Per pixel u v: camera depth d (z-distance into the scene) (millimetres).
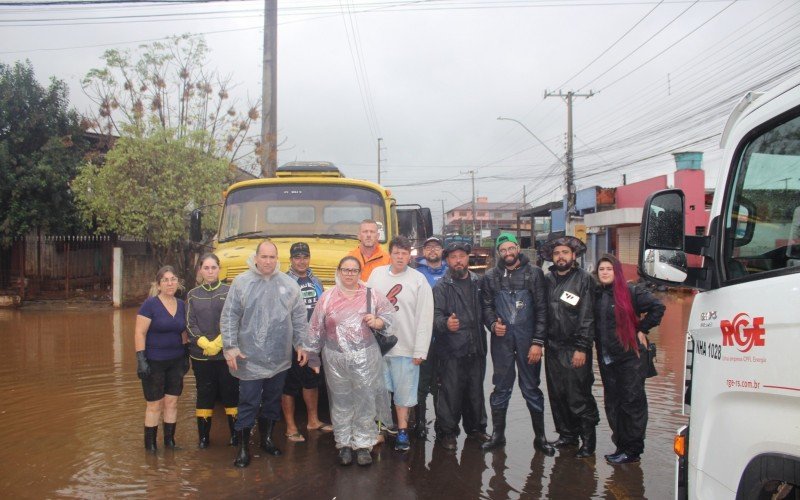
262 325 5473
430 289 5879
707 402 2859
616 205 33688
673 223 3180
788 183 2625
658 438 6199
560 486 4980
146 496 4723
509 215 104938
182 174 17922
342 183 8109
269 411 5793
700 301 3080
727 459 2676
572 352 5672
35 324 15070
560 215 40688
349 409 5562
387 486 4973
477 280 6145
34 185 19031
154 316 5742
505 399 5914
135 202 17391
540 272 5895
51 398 7812
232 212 8141
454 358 5918
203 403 5887
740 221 2883
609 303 5488
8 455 5656
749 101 3131
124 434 6324
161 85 21453
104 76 20906
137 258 20266
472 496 4785
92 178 17797
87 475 5156
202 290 5871
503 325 5785
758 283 2629
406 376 5848
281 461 5551
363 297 5613
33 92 19953
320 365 6223
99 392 8133
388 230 7969
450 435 5945
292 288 5699
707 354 2908
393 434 6312
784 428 2361
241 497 4730
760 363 2494
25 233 19141
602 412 7211
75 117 20750
